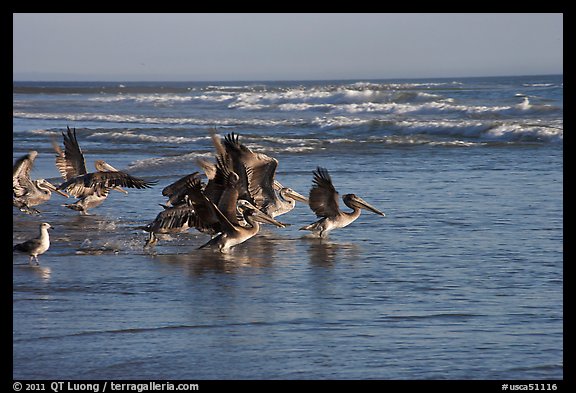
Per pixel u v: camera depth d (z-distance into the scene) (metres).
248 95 155.38
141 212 38.19
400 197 40.88
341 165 54.66
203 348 18.80
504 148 64.19
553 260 27.14
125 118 114.62
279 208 32.88
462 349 18.50
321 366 17.64
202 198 27.50
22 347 18.98
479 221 34.34
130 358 18.23
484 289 23.67
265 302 22.67
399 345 18.84
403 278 25.22
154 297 23.31
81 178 34.62
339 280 25.12
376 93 136.62
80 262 27.97
